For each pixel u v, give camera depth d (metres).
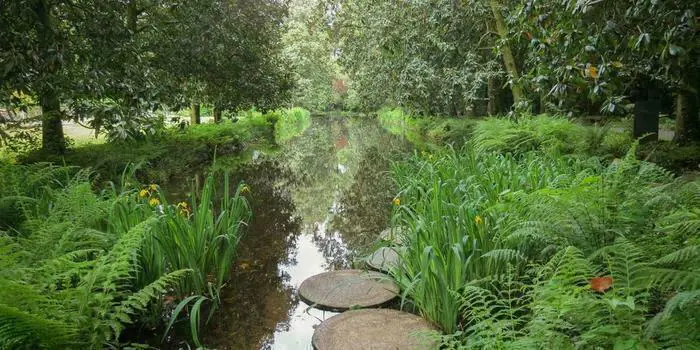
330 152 14.49
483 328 2.17
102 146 8.00
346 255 4.68
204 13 9.30
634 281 1.89
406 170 6.50
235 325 3.16
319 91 34.81
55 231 2.82
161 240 3.17
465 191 3.79
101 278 2.59
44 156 6.71
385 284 3.60
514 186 3.91
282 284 3.90
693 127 7.06
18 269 2.21
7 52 5.03
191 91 11.60
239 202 4.25
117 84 6.10
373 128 25.03
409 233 3.74
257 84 12.02
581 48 4.16
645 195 2.80
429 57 11.00
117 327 2.33
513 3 8.34
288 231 5.64
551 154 5.57
